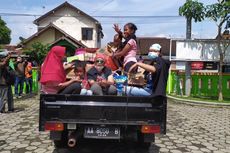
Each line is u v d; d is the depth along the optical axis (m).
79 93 6.08
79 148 6.71
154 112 5.68
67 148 6.68
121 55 7.03
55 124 5.66
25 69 16.02
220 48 15.13
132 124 5.67
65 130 5.99
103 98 5.66
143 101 5.69
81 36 43.28
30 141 7.20
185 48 15.98
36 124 8.99
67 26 43.31
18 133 7.93
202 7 15.05
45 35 39.16
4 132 8.02
